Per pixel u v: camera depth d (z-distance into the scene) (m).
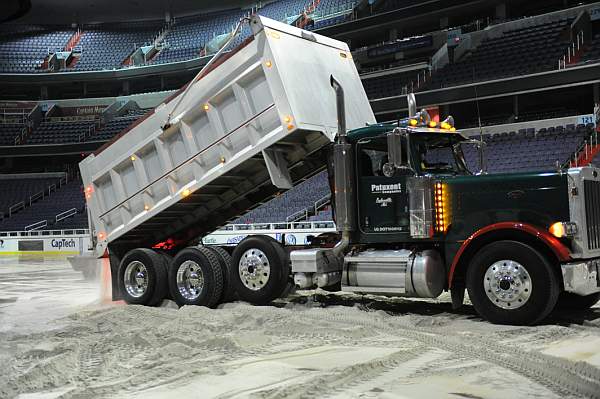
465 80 30.31
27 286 14.60
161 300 9.79
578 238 6.91
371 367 5.19
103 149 10.32
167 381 4.95
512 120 28.72
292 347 6.17
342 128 8.23
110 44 48.97
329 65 9.33
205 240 24.97
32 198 40.97
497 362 5.31
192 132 9.30
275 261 8.65
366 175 8.23
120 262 10.52
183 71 43.84
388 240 8.03
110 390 4.73
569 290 6.73
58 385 5.05
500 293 6.99
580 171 7.00
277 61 8.24
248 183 9.71
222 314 8.13
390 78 35.12
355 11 38.75
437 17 35.03
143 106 45.62
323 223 23.75
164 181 9.73
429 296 7.59
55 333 7.47
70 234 33.62
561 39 29.78
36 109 45.22
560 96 29.73
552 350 5.76
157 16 49.72
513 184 7.26
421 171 7.86
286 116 8.20
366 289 7.93
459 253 7.34
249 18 8.40
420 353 5.76
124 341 6.75
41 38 49.38
